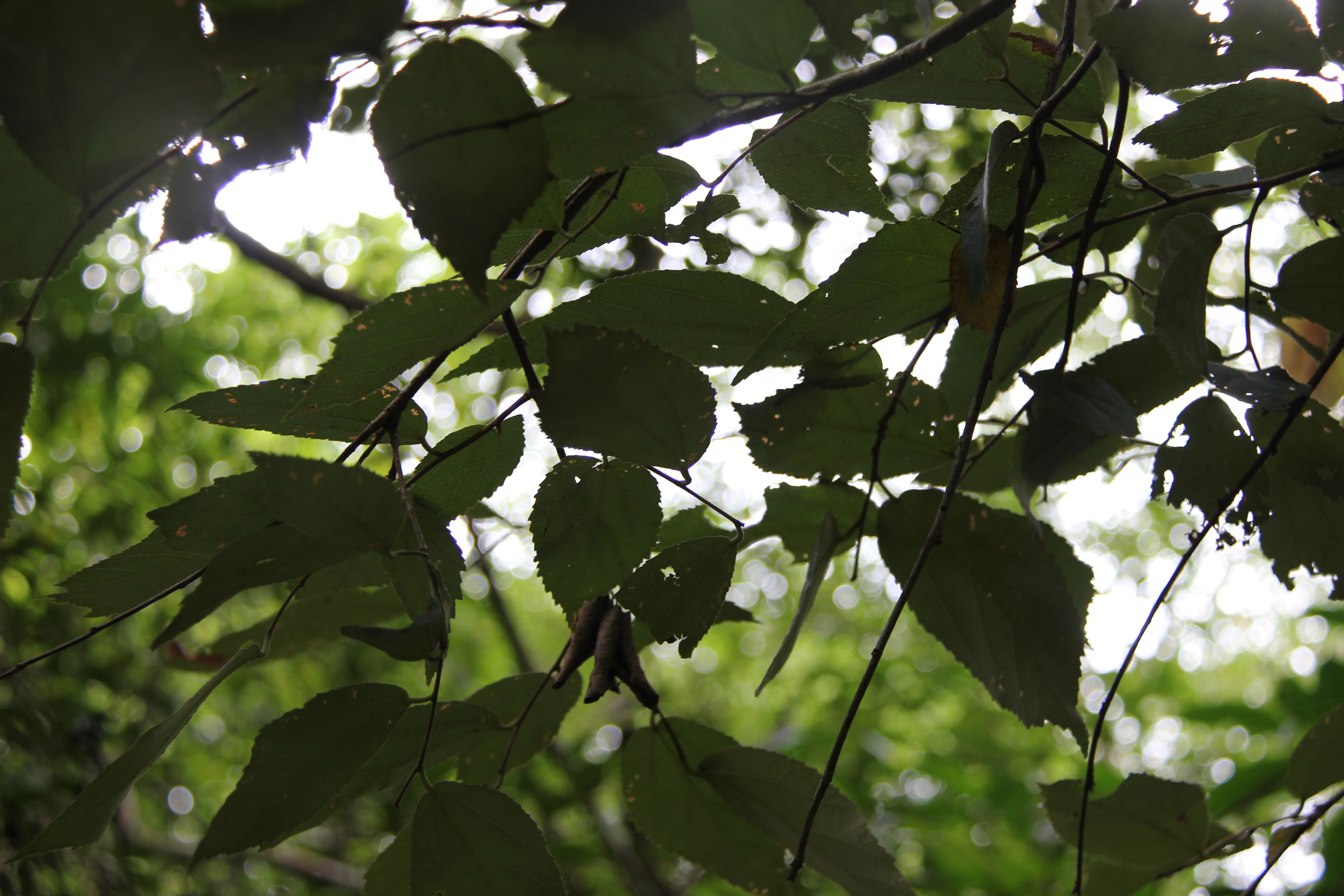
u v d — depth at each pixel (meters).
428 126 0.77
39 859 2.20
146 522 3.95
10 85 0.75
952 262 0.88
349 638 0.78
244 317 5.20
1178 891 1.65
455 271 0.78
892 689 4.46
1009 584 0.94
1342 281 0.94
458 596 0.90
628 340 0.82
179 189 0.82
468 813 0.85
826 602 6.32
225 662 1.01
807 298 0.89
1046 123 0.90
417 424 0.89
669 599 0.89
